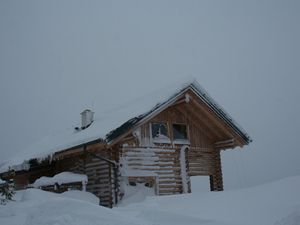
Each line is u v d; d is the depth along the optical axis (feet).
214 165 58.95
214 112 53.62
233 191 26.20
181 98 51.21
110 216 18.75
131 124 44.47
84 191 43.55
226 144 57.93
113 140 42.86
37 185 48.21
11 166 57.62
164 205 25.21
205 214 21.59
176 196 27.66
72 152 47.37
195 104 52.70
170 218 20.52
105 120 53.01
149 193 48.67
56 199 20.63
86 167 51.26
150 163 50.16
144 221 19.16
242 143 56.70
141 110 46.32
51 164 59.67
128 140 47.70
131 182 48.75
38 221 19.33
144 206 25.66
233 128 55.42
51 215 19.45
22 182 60.44
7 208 28.43
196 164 56.18
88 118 57.41
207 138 58.80
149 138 50.96
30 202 33.35
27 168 56.29
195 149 56.24
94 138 43.55
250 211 21.11
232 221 19.67
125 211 25.18
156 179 50.06
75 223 18.08
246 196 24.04
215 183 58.18
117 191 46.32
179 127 55.77
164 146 52.44
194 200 25.31
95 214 18.80
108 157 47.52
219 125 55.06
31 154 59.93
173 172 52.34
